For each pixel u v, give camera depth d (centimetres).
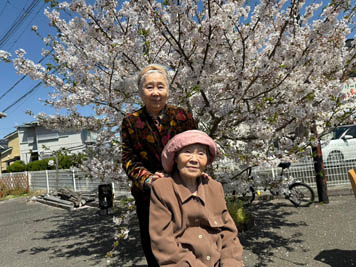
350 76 371
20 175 1427
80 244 445
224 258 138
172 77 359
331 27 302
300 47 320
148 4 304
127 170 180
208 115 375
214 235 146
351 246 326
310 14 349
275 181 377
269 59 326
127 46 310
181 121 187
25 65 350
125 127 188
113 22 330
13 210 932
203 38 313
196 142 146
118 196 781
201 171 151
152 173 182
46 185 1282
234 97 347
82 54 364
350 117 334
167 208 145
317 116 327
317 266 283
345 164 679
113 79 375
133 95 367
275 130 332
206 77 346
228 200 446
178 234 142
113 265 338
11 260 402
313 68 345
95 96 366
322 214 478
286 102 343
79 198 853
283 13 328
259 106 320
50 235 529
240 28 342
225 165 418
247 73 326
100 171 381
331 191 639
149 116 183
